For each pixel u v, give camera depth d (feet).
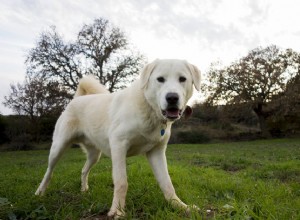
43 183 3.73
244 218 2.26
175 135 26.18
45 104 24.85
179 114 2.83
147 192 3.30
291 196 3.30
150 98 2.83
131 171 4.86
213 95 28.55
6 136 25.14
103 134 3.28
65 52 22.94
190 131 26.73
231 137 27.86
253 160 7.79
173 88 2.73
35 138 25.75
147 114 2.84
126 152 2.96
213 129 29.07
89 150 4.01
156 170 3.10
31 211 2.67
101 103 3.41
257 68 27.96
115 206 2.68
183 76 2.91
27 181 4.80
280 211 2.52
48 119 25.75
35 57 22.49
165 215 2.47
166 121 2.90
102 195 3.32
